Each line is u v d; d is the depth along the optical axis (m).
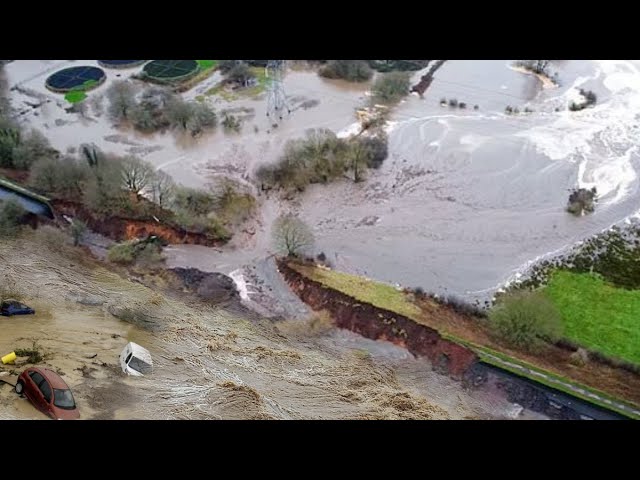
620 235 83.69
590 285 75.94
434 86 120.56
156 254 81.00
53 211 87.56
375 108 114.25
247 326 71.50
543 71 122.50
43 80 123.19
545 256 81.19
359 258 81.81
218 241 84.31
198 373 60.88
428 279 78.25
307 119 111.56
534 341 67.62
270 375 63.34
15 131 98.44
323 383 63.22
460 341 68.12
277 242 82.06
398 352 69.00
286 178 95.00
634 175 94.69
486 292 76.00
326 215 89.62
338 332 71.81
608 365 65.56
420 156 100.94
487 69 125.06
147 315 69.62
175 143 105.88
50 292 70.06
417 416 59.41
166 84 120.44
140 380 57.50
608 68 122.94
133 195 87.88
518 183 94.25
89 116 112.81
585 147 101.25
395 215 89.38
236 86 121.19
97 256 81.19
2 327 60.66
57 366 55.78
